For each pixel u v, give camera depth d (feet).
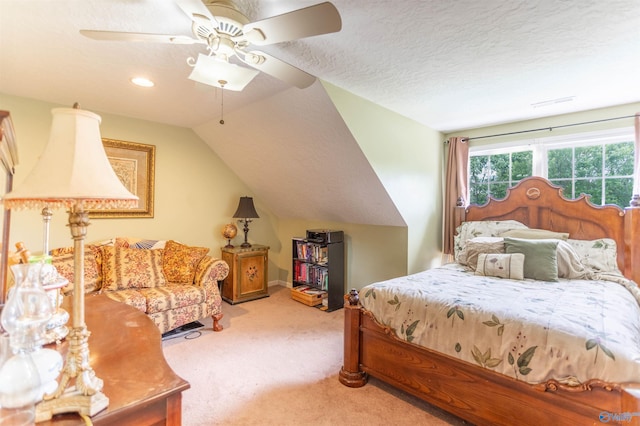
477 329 5.58
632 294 7.47
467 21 5.51
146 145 11.74
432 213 12.99
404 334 6.48
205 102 9.82
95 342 4.04
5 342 2.65
